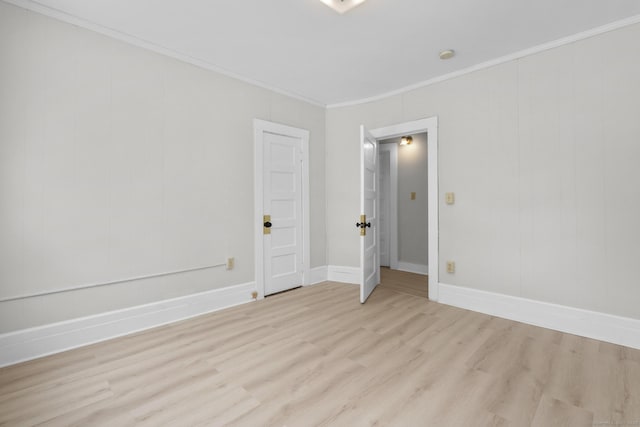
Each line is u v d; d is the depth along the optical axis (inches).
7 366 78.2
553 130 101.8
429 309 121.2
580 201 97.1
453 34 97.8
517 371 75.1
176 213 110.5
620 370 75.4
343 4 82.6
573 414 59.4
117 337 95.8
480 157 118.3
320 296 138.9
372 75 129.0
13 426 56.5
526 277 107.9
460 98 123.3
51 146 85.6
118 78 97.1
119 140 97.6
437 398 64.6
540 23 91.6
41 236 84.3
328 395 65.7
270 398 64.8
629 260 89.3
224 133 124.0
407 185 196.2
